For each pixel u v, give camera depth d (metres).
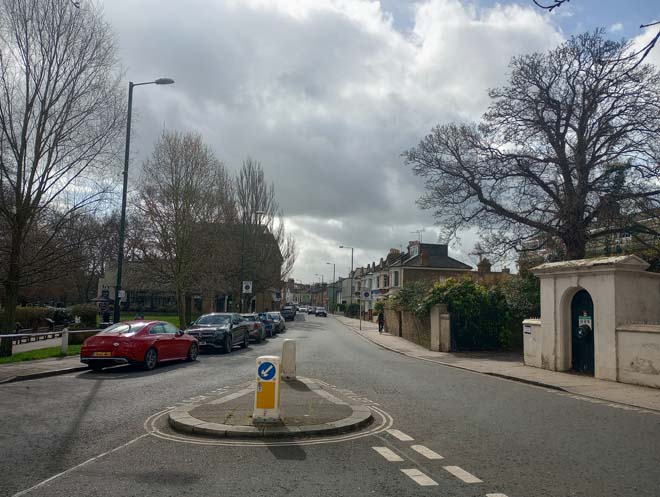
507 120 27.55
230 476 5.61
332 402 9.58
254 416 7.82
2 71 17.25
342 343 29.25
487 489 5.27
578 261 15.54
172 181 31.08
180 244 30.95
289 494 5.07
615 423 8.59
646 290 14.38
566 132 26.41
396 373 15.59
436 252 66.56
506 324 24.61
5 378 12.60
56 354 17.91
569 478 5.63
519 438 7.44
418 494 5.11
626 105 24.09
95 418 8.45
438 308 24.89
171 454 6.44
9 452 6.44
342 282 129.00
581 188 24.88
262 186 48.91
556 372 15.83
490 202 28.09
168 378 13.41
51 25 17.72
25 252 19.12
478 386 13.18
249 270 46.75
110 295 35.38
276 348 24.64
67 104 18.16
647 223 26.78
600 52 23.61
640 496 5.09
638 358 13.14
